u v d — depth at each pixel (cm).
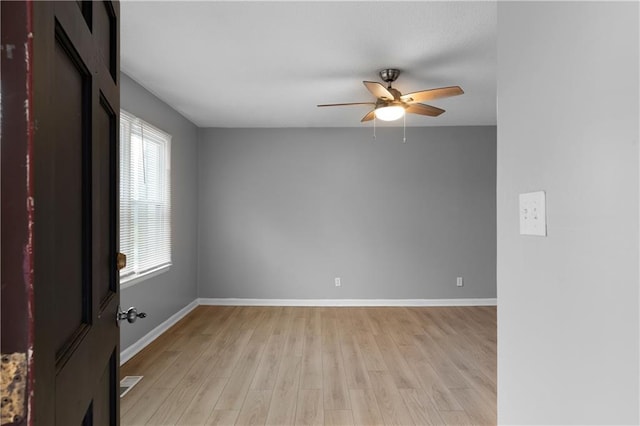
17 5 45
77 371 74
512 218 106
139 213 346
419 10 218
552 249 86
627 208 63
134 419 219
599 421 70
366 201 515
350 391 254
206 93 369
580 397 76
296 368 294
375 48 267
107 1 101
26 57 45
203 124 499
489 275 513
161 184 398
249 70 309
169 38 253
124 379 274
